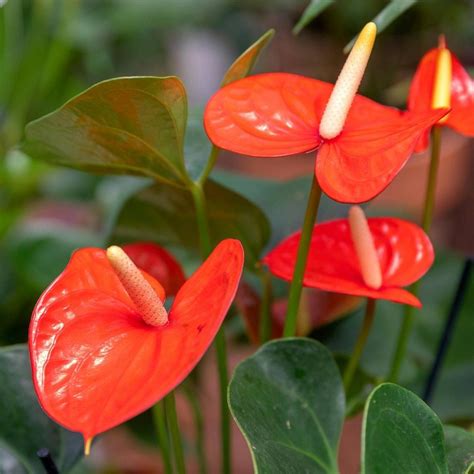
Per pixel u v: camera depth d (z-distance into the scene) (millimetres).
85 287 1010
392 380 1177
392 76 2498
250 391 1009
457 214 2580
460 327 1346
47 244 1552
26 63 1861
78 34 2404
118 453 1469
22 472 1121
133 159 1104
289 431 1017
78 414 938
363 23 2469
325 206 1281
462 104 1123
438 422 990
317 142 1027
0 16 1804
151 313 970
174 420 1044
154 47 2822
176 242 1249
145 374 944
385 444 963
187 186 1122
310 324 1224
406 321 1163
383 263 1100
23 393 1104
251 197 1353
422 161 2008
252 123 1035
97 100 1036
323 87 1070
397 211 1472
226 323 1326
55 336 980
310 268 1089
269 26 2801
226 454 1138
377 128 1029
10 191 1934
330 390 1046
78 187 2338
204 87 2859
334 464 1023
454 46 2643
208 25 2762
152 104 1042
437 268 1399
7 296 1662
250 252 1199
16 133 1864
